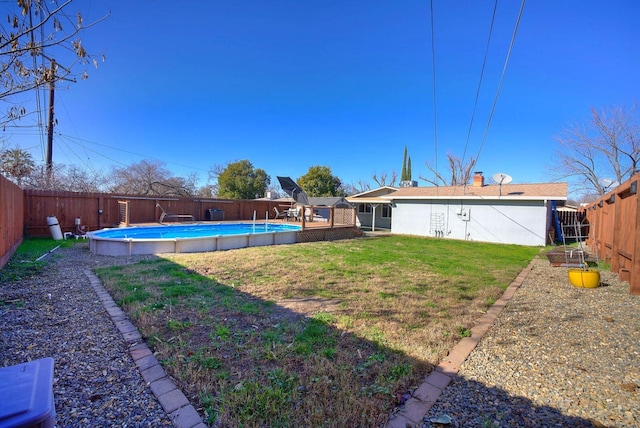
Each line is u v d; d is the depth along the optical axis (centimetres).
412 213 1820
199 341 321
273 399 228
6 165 1276
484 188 1738
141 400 223
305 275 642
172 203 1622
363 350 313
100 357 283
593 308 471
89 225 1275
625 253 653
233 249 1005
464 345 335
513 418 217
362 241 1360
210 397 228
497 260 944
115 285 515
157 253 871
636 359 307
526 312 452
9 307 405
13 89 341
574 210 1895
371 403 227
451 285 598
